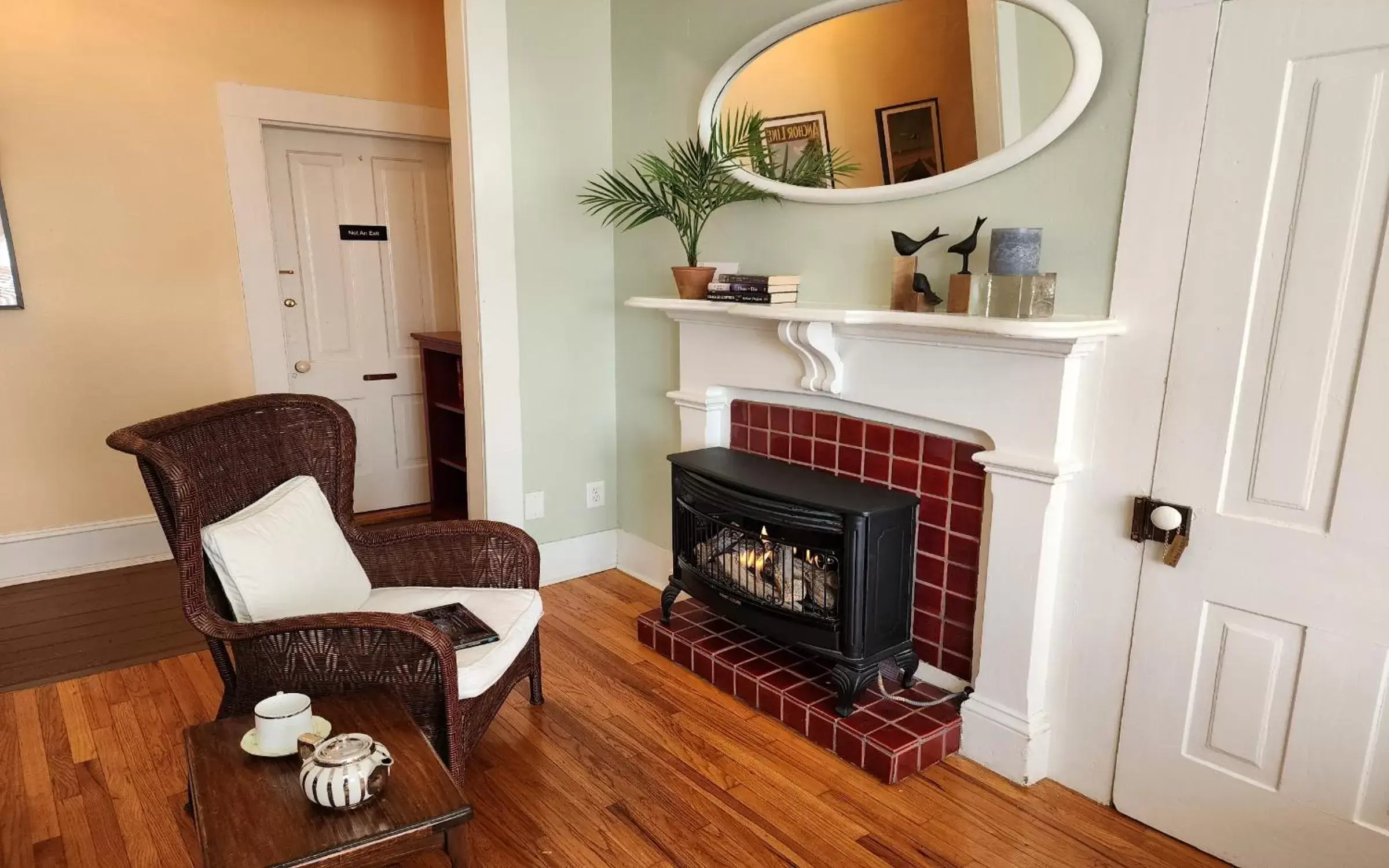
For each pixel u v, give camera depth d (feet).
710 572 8.36
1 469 10.45
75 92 10.21
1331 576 5.19
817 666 8.09
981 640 7.10
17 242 10.11
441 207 13.57
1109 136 5.85
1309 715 5.39
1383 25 4.63
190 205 11.14
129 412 11.15
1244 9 5.10
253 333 11.83
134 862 5.75
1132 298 5.85
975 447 6.97
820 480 7.80
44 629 9.39
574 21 9.96
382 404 13.61
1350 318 4.96
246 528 6.27
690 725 7.59
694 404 9.38
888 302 7.56
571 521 11.18
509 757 7.06
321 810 4.27
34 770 6.79
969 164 6.66
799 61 7.88
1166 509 5.75
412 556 7.60
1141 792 6.29
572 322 10.66
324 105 11.91
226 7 11.00
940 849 5.98
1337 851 5.38
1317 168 4.96
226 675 6.14
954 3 6.59
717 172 8.62
